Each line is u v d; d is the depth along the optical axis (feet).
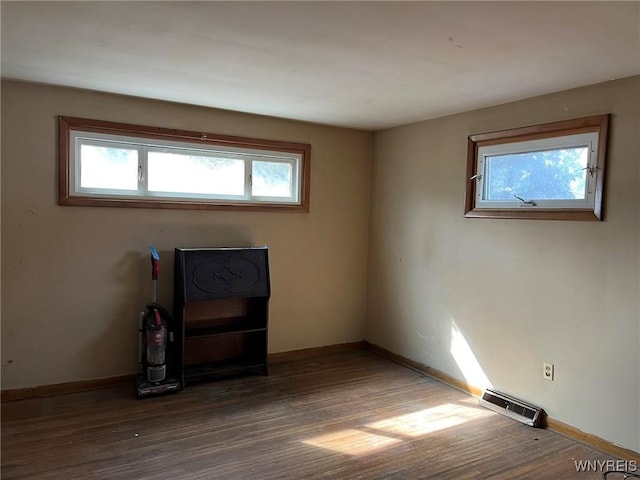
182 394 11.62
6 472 7.93
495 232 11.48
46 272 11.14
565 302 9.95
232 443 9.15
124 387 11.96
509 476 8.22
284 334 14.55
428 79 9.47
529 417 10.39
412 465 8.50
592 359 9.48
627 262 8.91
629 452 8.89
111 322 11.93
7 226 10.69
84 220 11.46
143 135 11.94
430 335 13.43
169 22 6.89
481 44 7.47
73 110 11.12
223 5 6.24
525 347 10.77
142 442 9.09
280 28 7.02
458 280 12.51
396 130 14.62
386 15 6.45
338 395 11.82
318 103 11.80
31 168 10.82
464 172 12.33
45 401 10.96
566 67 8.47
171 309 12.65
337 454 8.82
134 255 12.11
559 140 10.10
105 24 7.01
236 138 13.16
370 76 9.37
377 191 15.46
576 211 9.73
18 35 7.52
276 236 14.16
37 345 11.14
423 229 13.64
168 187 12.59
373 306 15.67
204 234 13.03
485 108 11.76
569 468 8.54
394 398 11.71
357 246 15.70
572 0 5.82
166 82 10.19
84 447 8.84
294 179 14.48
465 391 12.26
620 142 9.00
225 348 13.57
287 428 9.88
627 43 7.27
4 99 10.45
